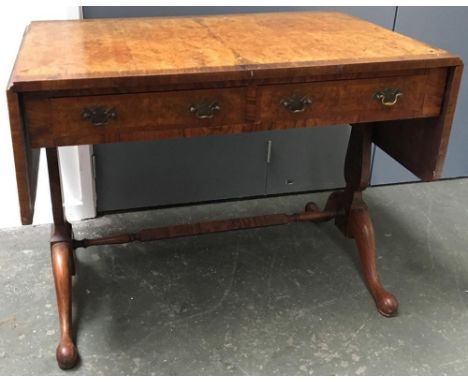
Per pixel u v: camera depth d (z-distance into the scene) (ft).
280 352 4.89
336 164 7.48
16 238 6.34
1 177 6.29
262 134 7.02
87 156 6.41
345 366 4.76
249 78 4.04
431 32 6.98
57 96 3.82
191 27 5.25
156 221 6.82
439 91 4.56
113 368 4.70
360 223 5.76
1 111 5.98
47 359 4.78
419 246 6.42
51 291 5.54
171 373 4.66
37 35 4.82
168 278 5.80
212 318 5.26
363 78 4.35
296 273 5.92
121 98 3.93
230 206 7.20
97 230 6.59
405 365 4.79
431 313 5.40
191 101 4.07
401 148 5.25
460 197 7.53
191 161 6.95
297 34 5.08
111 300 5.46
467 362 4.83
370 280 5.56
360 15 6.68
